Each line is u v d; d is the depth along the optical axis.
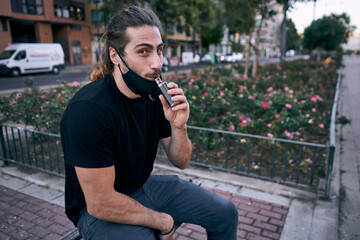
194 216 1.51
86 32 31.47
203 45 39.31
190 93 6.31
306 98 6.75
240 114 5.46
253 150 5.03
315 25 27.39
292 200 3.53
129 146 1.25
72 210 1.34
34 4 25.53
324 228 2.99
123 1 13.47
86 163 1.07
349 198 3.64
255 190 3.76
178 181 1.57
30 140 5.29
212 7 17.30
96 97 1.12
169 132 1.55
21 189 3.74
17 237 2.80
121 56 1.16
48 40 27.59
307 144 3.59
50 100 5.77
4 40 23.61
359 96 11.51
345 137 6.31
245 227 3.00
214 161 4.66
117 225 1.21
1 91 10.06
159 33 1.18
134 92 1.19
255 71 13.64
